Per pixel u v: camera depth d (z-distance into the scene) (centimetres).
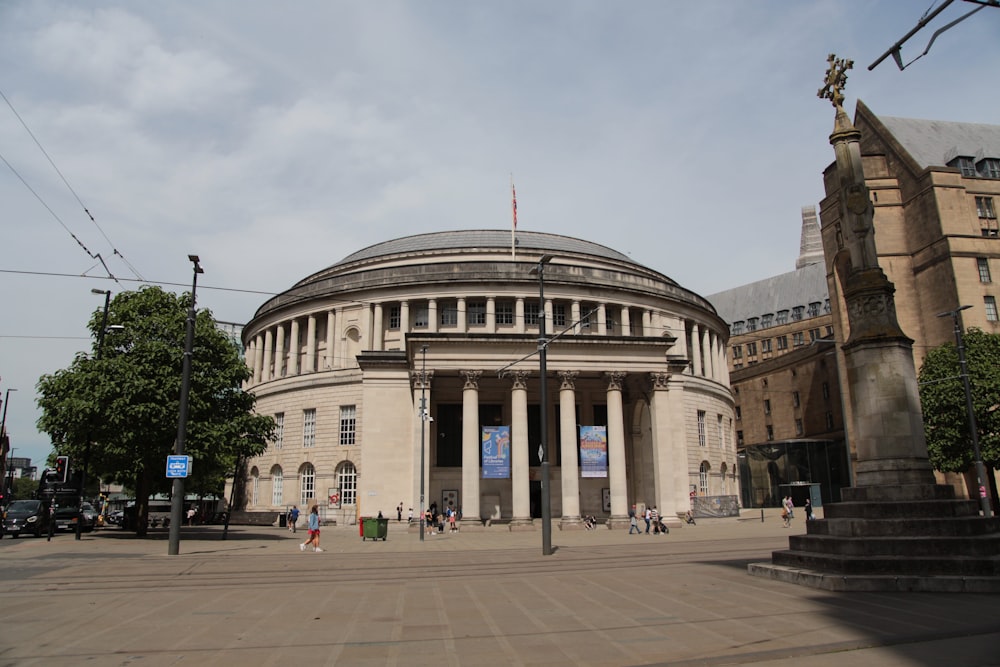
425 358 5175
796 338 11694
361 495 5594
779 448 9444
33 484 16312
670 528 5203
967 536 1656
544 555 2781
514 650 1053
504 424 6025
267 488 6869
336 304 6944
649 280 7350
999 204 7325
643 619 1270
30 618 1345
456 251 7406
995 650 993
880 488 1809
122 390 3544
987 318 6894
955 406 5041
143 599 1591
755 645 1048
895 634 1099
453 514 4950
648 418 5897
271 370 7575
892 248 7538
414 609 1432
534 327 6725
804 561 1752
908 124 8112
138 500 4150
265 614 1384
